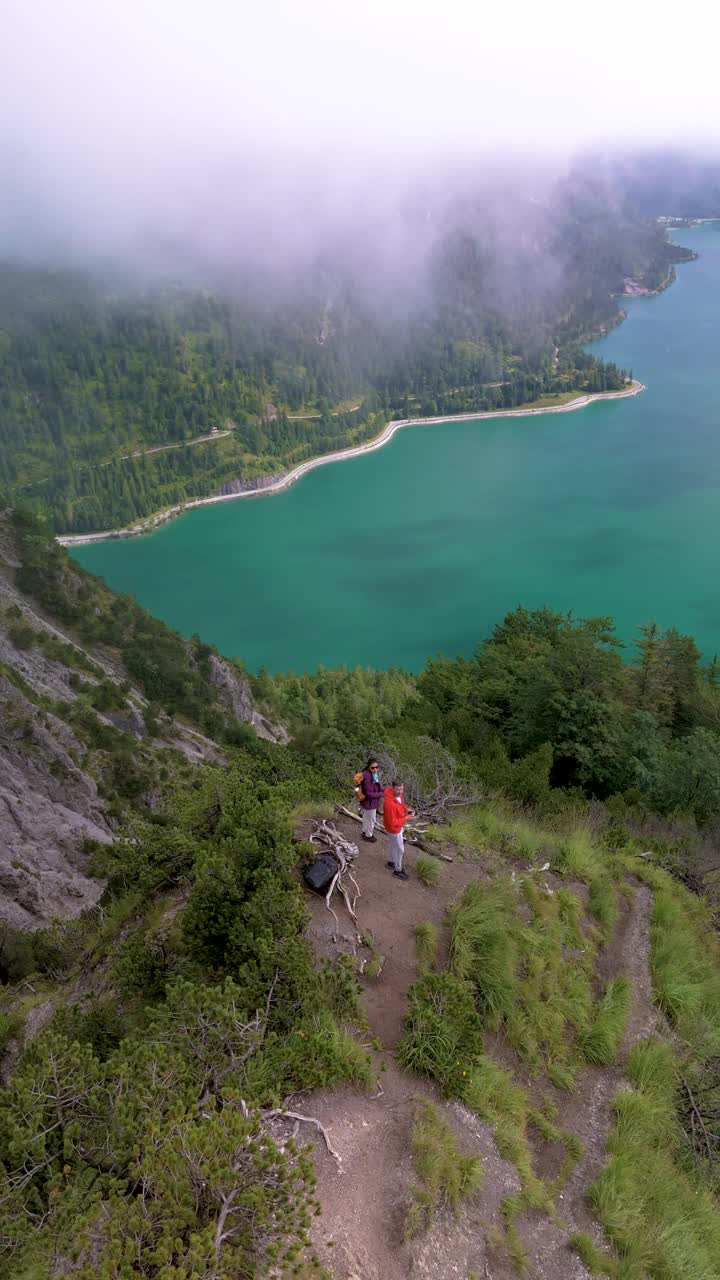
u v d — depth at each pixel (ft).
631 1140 39.93
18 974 100.94
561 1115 40.83
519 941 49.42
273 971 37.19
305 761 85.51
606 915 58.95
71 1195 24.47
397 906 46.98
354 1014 37.88
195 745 301.84
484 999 43.73
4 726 219.41
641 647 180.14
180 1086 28.76
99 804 227.81
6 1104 28.89
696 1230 37.68
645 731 127.13
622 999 50.14
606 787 125.08
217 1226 23.15
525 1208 33.50
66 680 282.56
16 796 200.64
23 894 170.40
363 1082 34.37
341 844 49.57
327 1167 29.60
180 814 59.82
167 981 41.11
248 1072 31.32
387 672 506.07
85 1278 20.15
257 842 44.21
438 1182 30.78
